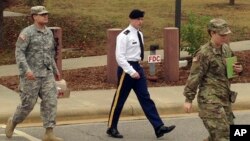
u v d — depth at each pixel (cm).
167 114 1065
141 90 870
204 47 668
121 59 854
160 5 2498
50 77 827
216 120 660
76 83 1270
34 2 1678
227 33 655
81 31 1944
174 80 1296
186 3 2634
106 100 1097
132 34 862
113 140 877
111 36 1259
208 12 2380
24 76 816
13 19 2030
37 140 870
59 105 1043
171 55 1291
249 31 2048
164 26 2072
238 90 1207
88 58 1623
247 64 1468
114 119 886
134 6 2455
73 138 890
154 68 1295
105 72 1391
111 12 2280
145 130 943
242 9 2505
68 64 1530
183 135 911
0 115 981
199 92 676
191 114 1066
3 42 1770
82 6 2398
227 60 665
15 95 1135
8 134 867
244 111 1095
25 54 813
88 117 1023
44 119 828
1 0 1747
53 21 2045
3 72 1417
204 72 668
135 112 1044
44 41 817
